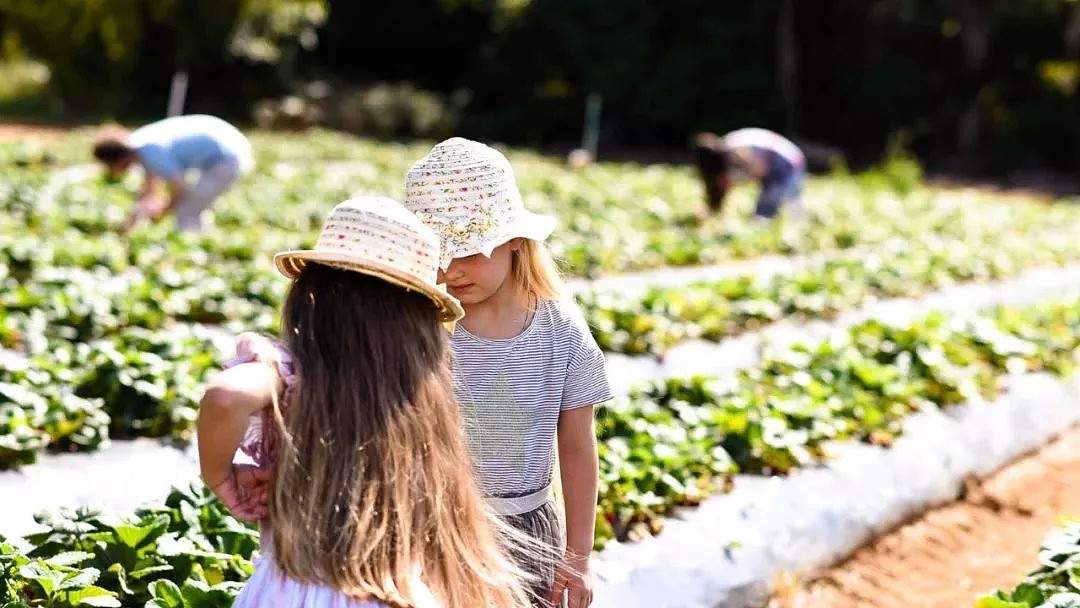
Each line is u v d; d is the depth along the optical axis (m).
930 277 12.12
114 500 5.16
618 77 34.03
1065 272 14.04
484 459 3.17
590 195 17.03
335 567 2.58
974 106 32.81
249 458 2.73
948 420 7.31
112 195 13.48
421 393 2.70
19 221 11.54
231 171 10.91
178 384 6.19
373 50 39.50
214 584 3.96
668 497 5.43
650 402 6.56
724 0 34.25
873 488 6.19
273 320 8.15
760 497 5.75
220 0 30.73
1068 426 8.26
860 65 33.22
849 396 7.11
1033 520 6.52
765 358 7.88
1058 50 32.78
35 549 4.02
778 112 33.94
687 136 34.88
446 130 34.34
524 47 35.44
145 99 32.22
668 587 4.80
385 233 2.70
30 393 5.74
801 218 15.10
